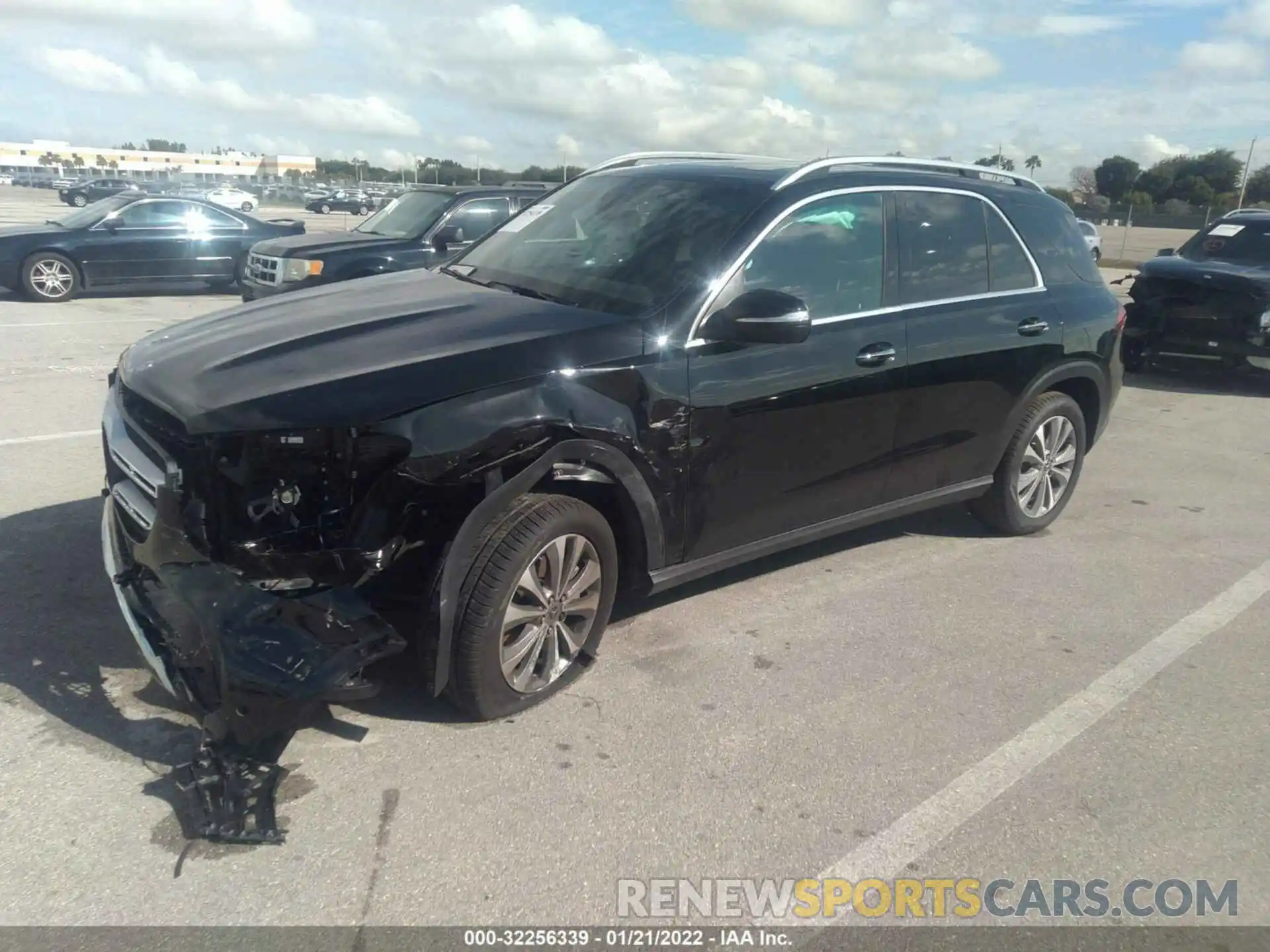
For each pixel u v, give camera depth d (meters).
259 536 3.10
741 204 4.20
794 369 4.11
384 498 3.11
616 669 3.94
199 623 2.92
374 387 3.18
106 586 4.32
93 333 11.05
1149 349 10.67
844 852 2.97
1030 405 5.38
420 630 3.30
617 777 3.25
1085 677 4.11
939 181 4.89
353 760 3.25
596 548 3.67
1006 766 3.44
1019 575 5.18
